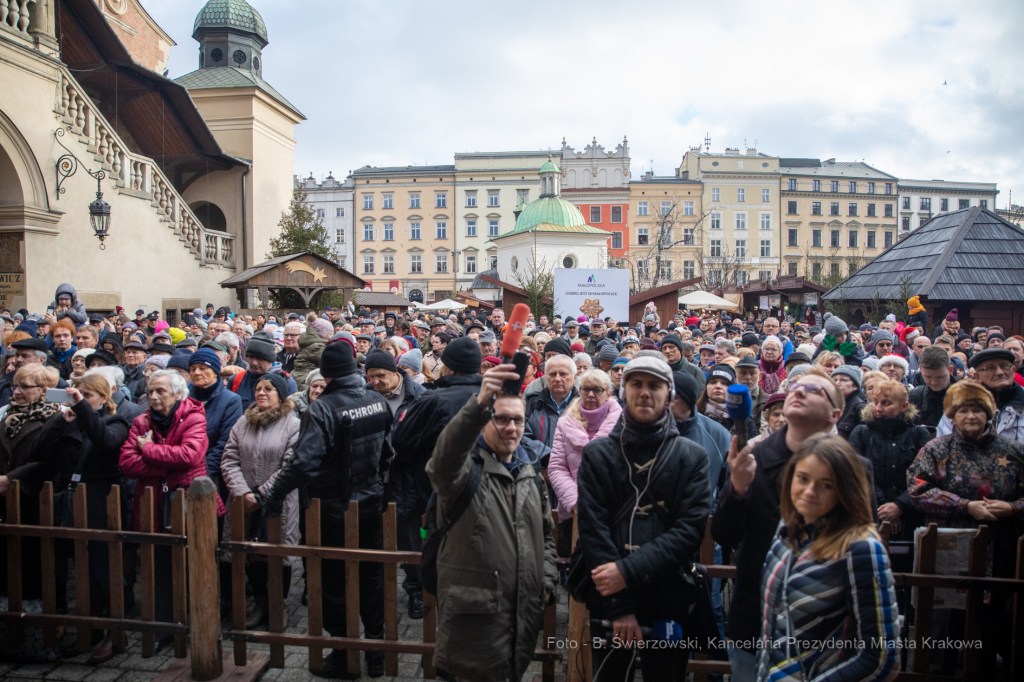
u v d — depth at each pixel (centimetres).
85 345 749
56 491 443
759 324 1945
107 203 1429
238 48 2788
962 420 382
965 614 345
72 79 1477
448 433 276
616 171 7219
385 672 394
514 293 2488
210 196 2511
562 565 386
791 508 248
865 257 7138
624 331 1320
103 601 487
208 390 521
